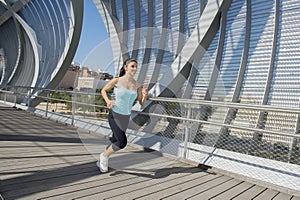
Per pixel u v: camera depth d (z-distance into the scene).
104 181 2.23
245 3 6.75
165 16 8.48
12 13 16.83
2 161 2.54
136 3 9.28
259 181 2.44
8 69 21.94
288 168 2.62
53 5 13.16
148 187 2.18
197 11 7.64
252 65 6.67
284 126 4.82
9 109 8.58
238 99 6.74
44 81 13.95
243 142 4.15
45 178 2.17
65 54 12.03
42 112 7.26
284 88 6.02
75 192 1.93
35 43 16.03
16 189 1.89
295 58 5.95
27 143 3.47
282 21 6.20
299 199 2.14
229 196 2.11
